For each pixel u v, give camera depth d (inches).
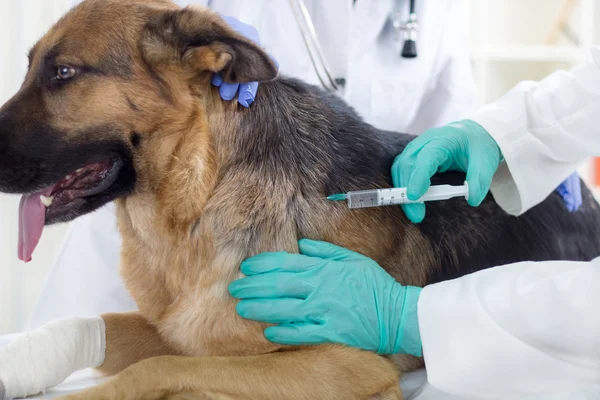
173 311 54.4
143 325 59.7
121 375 45.3
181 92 51.8
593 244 72.2
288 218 53.4
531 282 45.3
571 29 137.5
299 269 51.8
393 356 56.9
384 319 51.9
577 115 60.6
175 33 50.6
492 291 46.2
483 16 141.6
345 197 54.1
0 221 100.0
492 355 43.9
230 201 52.1
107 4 52.5
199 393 46.3
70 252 74.5
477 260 62.9
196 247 52.1
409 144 60.9
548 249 66.4
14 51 95.7
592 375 42.8
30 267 103.9
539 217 67.5
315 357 49.4
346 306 51.2
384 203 54.7
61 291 74.7
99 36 51.1
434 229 62.0
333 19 76.7
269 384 46.9
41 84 51.8
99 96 50.9
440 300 47.9
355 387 48.8
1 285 101.3
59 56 50.8
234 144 52.9
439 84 84.6
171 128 52.0
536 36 141.5
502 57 135.3
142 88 51.3
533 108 62.7
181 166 52.1
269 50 76.7
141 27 51.6
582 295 42.1
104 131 51.4
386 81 79.4
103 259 74.0
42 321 74.6
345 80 78.5
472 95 83.9
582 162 64.2
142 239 55.2
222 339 51.5
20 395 47.0
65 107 51.1
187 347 54.2
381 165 60.9
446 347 46.0
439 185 59.5
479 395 45.5
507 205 63.7
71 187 53.1
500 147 60.1
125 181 53.3
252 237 52.2
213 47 48.9
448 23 81.8
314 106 59.4
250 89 53.1
